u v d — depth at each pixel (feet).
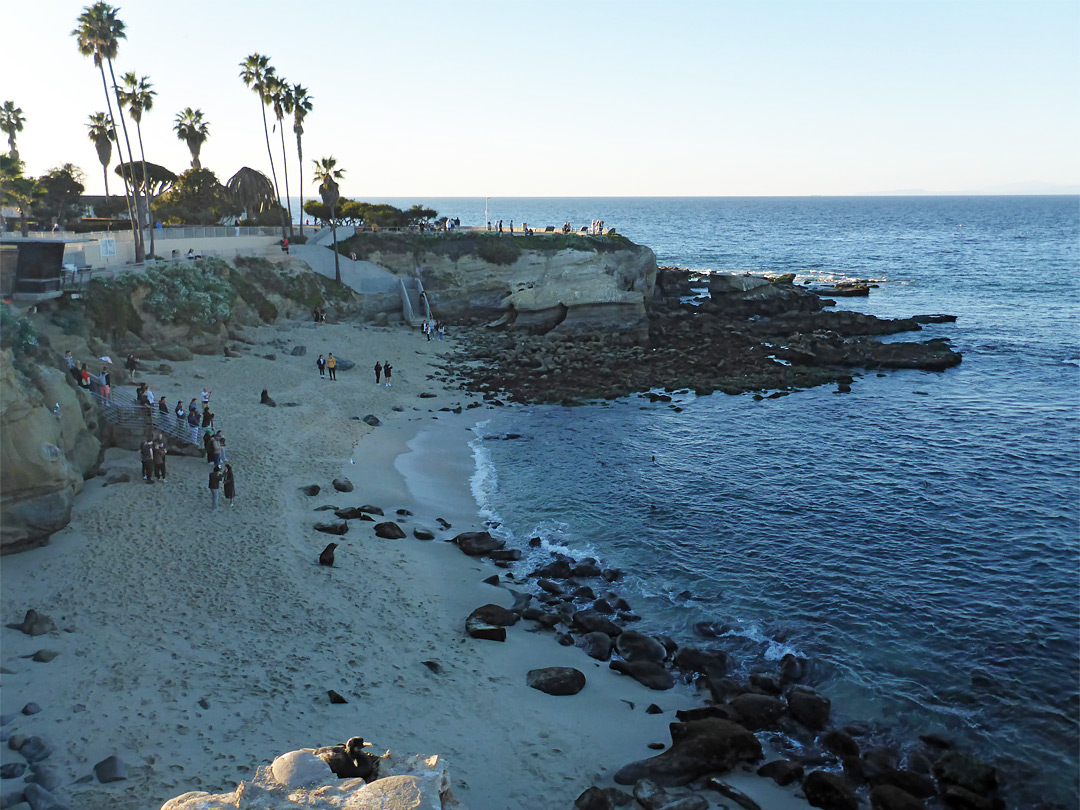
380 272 256.93
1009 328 261.65
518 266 266.16
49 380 89.97
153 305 159.02
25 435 75.56
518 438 138.62
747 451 134.10
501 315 257.75
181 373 150.30
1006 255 570.87
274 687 57.67
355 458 119.65
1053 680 68.33
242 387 148.66
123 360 146.20
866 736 61.05
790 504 110.22
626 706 63.10
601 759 55.52
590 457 128.98
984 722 62.64
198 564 75.87
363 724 54.95
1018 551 95.55
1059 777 55.98
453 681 63.00
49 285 132.36
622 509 107.24
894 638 75.56
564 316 232.73
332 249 258.98
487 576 85.61
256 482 100.89
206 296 171.83
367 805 25.93
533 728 58.18
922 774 56.34
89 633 61.87
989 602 82.89
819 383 183.42
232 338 185.26
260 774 28.73
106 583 70.18
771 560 92.53
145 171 205.77
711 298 285.64
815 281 404.57
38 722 50.52
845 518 105.40
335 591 74.84
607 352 206.18
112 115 182.50
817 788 52.54
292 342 194.90
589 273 248.93
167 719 52.08
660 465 125.90
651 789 50.80
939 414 158.71
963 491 116.06
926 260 533.55
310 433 127.54
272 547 81.56
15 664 56.80
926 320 267.39
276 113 278.87
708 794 52.95
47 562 73.26
